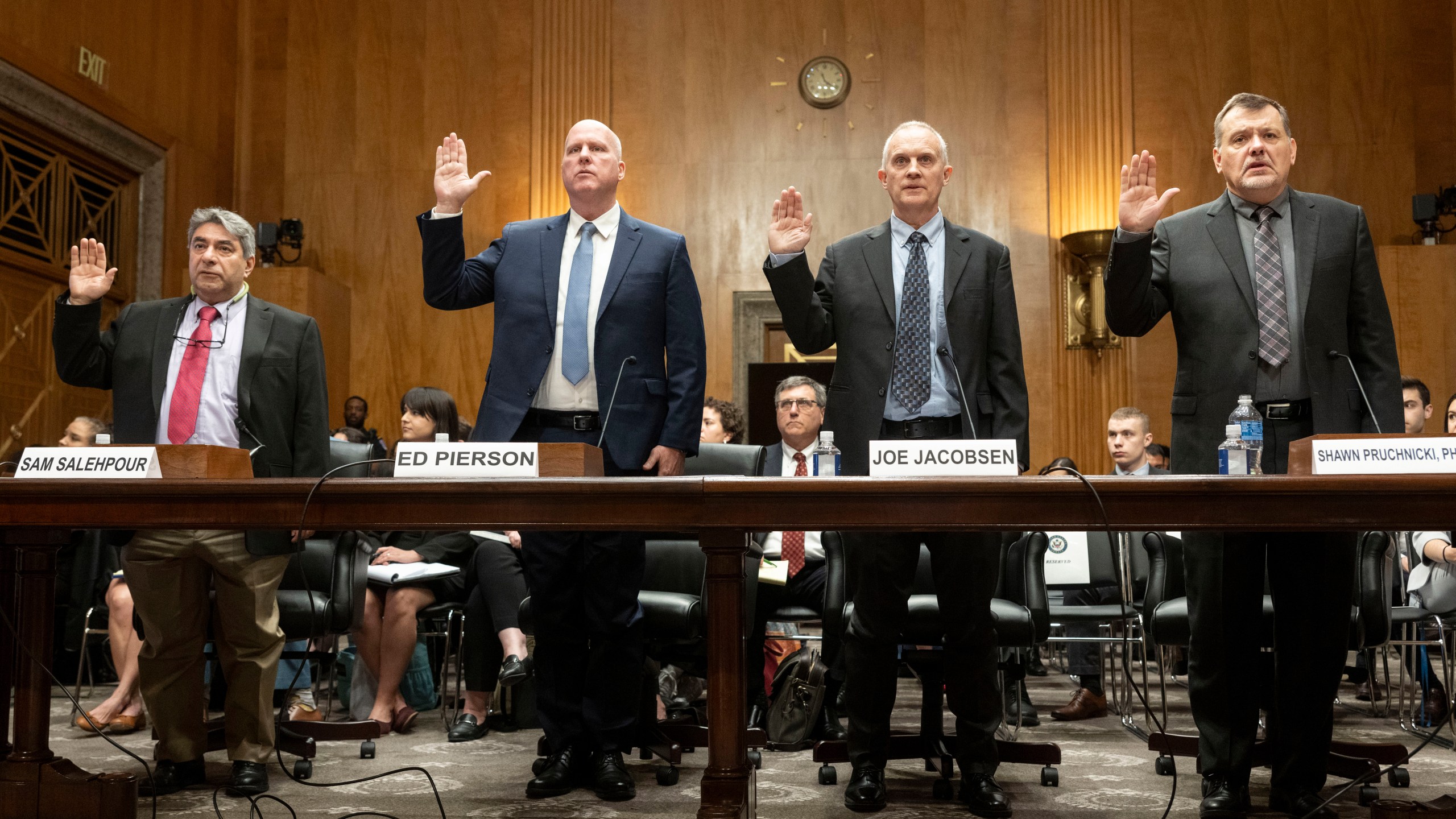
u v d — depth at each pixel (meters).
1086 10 8.26
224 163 8.65
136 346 2.79
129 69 7.54
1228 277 2.40
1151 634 3.41
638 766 3.07
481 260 2.84
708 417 4.56
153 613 2.63
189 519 2.08
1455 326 7.44
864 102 8.45
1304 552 2.33
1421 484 1.81
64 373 2.72
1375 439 1.94
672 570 3.48
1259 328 2.36
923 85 8.42
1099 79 8.19
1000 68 8.38
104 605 4.65
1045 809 2.53
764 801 2.63
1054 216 8.19
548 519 2.01
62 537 2.34
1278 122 2.41
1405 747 2.80
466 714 3.67
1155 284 2.51
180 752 2.69
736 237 8.46
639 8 8.71
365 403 8.20
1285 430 2.32
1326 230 2.40
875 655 2.55
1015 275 8.20
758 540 3.49
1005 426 2.51
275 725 2.87
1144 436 4.86
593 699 2.69
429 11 8.82
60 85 6.87
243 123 8.85
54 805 2.23
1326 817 2.28
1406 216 8.01
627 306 2.71
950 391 2.52
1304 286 2.36
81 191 7.32
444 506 2.03
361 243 8.68
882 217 8.34
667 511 2.00
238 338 2.81
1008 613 3.08
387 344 8.60
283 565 2.74
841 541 3.17
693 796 2.64
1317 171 8.13
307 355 2.85
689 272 2.81
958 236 2.62
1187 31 8.27
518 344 2.69
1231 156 2.44
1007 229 8.26
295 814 2.41
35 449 2.25
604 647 2.68
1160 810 2.52
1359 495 1.85
